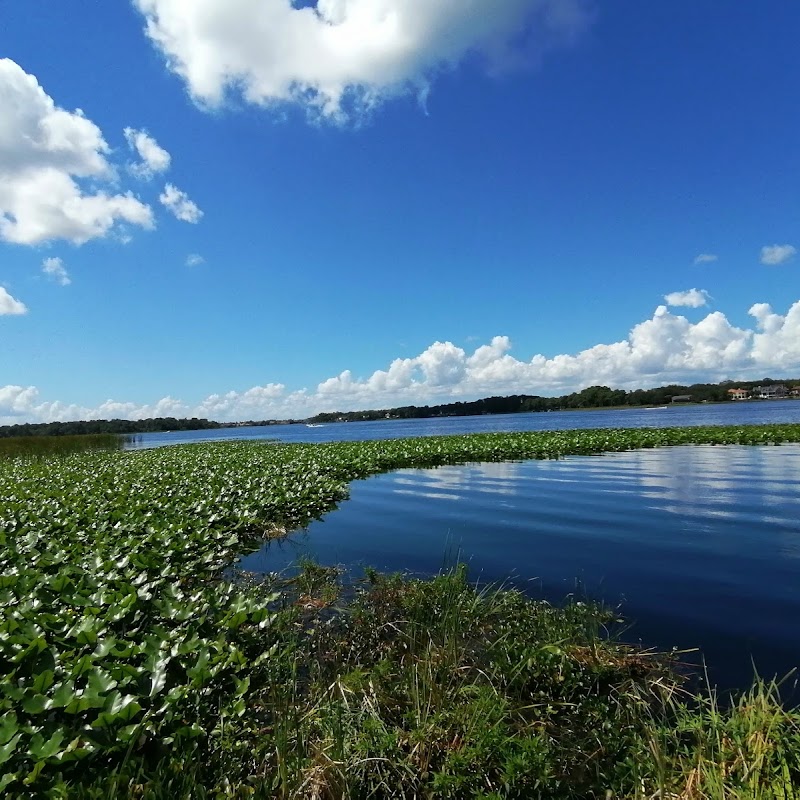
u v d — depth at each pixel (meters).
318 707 3.74
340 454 23.44
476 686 3.92
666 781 2.93
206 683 3.94
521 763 2.96
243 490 13.53
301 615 5.77
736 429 29.00
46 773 2.83
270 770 3.20
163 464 21.88
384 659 4.35
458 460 21.56
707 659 4.53
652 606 5.77
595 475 16.05
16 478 17.36
